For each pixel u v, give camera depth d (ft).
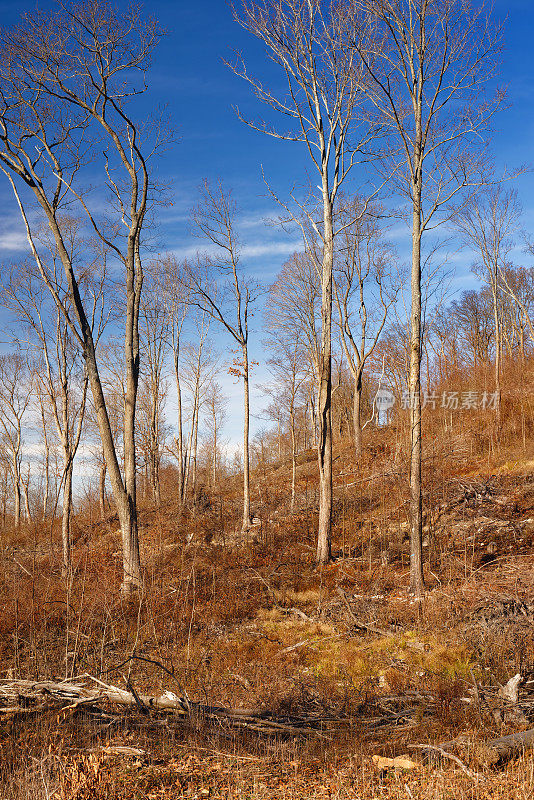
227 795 18.51
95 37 52.90
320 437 58.95
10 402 134.82
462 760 20.04
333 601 45.03
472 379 107.04
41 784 18.76
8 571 59.31
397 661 32.27
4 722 24.12
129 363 58.65
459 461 78.33
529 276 166.81
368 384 152.87
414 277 45.80
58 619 42.32
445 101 45.70
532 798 16.93
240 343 80.38
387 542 57.88
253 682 31.04
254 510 87.86
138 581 50.44
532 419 81.66
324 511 57.72
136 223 59.31
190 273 83.56
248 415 79.56
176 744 22.67
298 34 56.44
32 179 53.83
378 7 44.16
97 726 23.91
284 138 59.52
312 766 20.92
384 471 82.33
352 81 56.13
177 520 84.07
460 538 53.62
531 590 37.50
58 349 71.97
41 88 54.19
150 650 37.76
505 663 29.07
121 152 58.08
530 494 59.82
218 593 50.16
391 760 20.53
